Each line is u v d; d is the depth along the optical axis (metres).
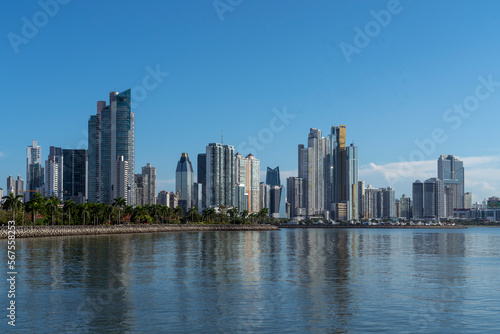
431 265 89.75
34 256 101.44
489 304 51.34
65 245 139.00
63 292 57.34
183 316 45.66
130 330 40.91
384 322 43.66
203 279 68.31
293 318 45.00
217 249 131.00
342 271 78.75
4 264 85.56
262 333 40.09
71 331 40.62
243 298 54.06
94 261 92.00
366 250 133.75
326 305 50.50
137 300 52.75
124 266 83.88
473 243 185.25
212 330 40.97
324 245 159.75
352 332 40.41
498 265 90.06
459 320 44.47
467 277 71.94
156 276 71.12
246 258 102.25
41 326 42.06
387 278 70.44
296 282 65.88
